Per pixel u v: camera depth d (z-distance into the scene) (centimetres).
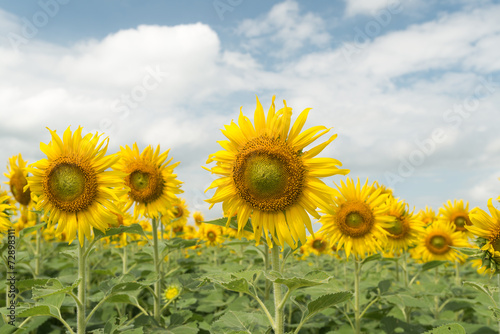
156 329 675
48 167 592
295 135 479
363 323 949
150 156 821
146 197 795
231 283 453
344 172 467
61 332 911
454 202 1170
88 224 590
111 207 592
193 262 1058
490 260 501
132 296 754
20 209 910
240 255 1266
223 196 477
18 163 907
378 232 816
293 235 471
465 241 1081
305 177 473
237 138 481
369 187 841
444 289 908
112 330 616
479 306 838
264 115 482
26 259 941
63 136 599
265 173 464
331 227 840
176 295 780
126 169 804
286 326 873
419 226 959
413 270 1220
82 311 576
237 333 494
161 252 863
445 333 480
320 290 732
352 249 832
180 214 1226
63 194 583
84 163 588
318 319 873
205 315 1043
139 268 1112
